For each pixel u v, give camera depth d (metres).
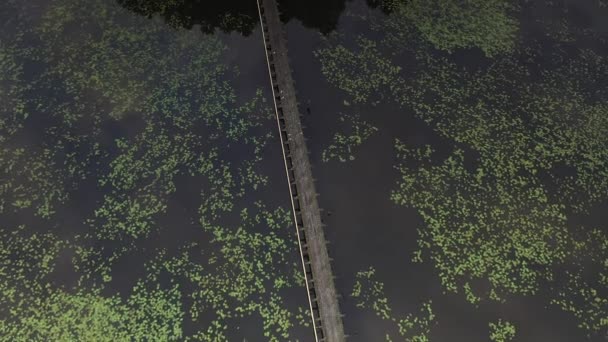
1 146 8.20
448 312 7.30
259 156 8.47
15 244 7.40
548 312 7.36
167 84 9.03
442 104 9.23
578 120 9.25
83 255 7.40
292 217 7.95
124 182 8.05
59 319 6.91
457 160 8.64
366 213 8.05
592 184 8.55
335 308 7.07
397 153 8.65
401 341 7.08
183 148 8.42
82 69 9.03
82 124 8.52
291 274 7.48
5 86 8.76
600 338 7.23
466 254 7.77
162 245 7.54
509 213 8.16
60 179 8.00
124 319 6.98
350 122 8.92
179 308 7.10
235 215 7.89
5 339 6.74
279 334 7.05
